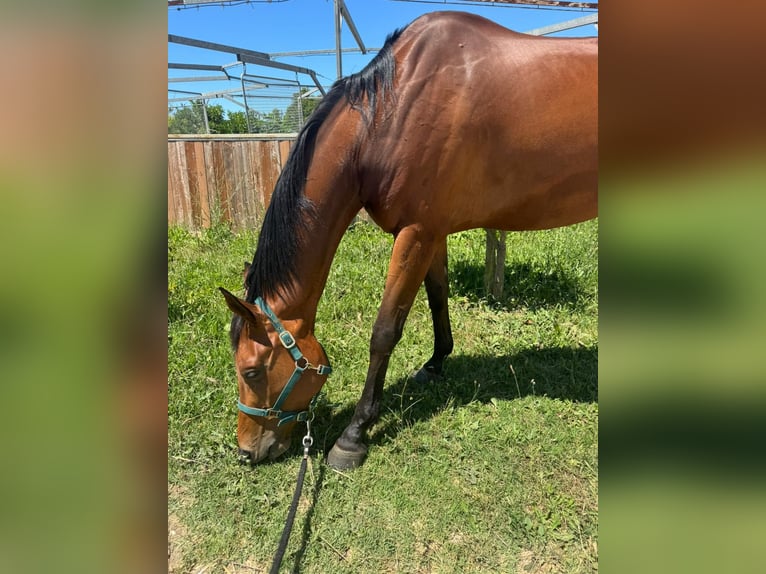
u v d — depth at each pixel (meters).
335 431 2.29
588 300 3.59
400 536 1.75
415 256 1.95
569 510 1.83
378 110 1.83
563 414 2.38
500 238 3.40
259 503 1.90
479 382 2.64
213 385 2.57
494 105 1.86
